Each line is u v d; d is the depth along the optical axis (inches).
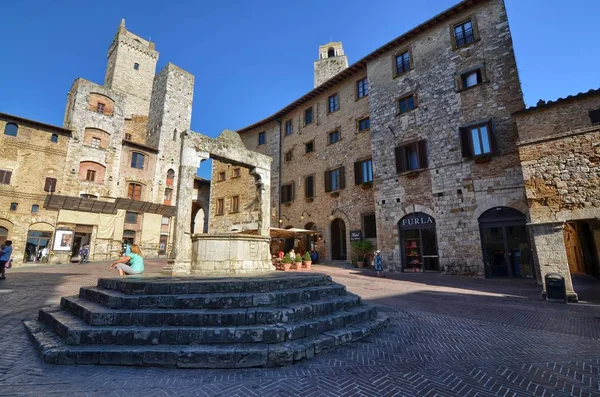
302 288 256.7
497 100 596.7
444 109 663.1
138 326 187.8
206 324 187.9
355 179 828.0
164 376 151.9
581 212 354.0
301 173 993.5
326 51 1467.8
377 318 253.8
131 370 159.0
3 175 906.7
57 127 1012.5
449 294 408.2
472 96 627.5
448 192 630.5
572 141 369.1
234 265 367.2
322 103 975.6
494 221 572.1
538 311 308.0
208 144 406.0
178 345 174.7
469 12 660.1
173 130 1441.9
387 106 765.9
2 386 135.8
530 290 434.6
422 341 210.4
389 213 717.3
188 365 161.8
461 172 618.8
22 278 521.7
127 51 1859.0
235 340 176.7
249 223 1069.1
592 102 446.0
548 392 137.9
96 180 1103.6
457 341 210.4
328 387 141.5
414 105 714.8
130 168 1223.5
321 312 225.3
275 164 1083.3
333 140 929.5
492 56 615.5
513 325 253.4
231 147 435.8
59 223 977.5
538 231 379.9
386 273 652.1
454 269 601.9
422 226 664.4
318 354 182.7
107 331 178.7
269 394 134.0
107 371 156.9
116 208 1094.4
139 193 1240.8
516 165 558.3
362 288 451.8
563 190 367.9
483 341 210.7
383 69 792.3
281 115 1099.3
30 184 947.3
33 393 130.5
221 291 221.1
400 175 710.5
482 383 146.6
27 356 173.0
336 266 790.5
